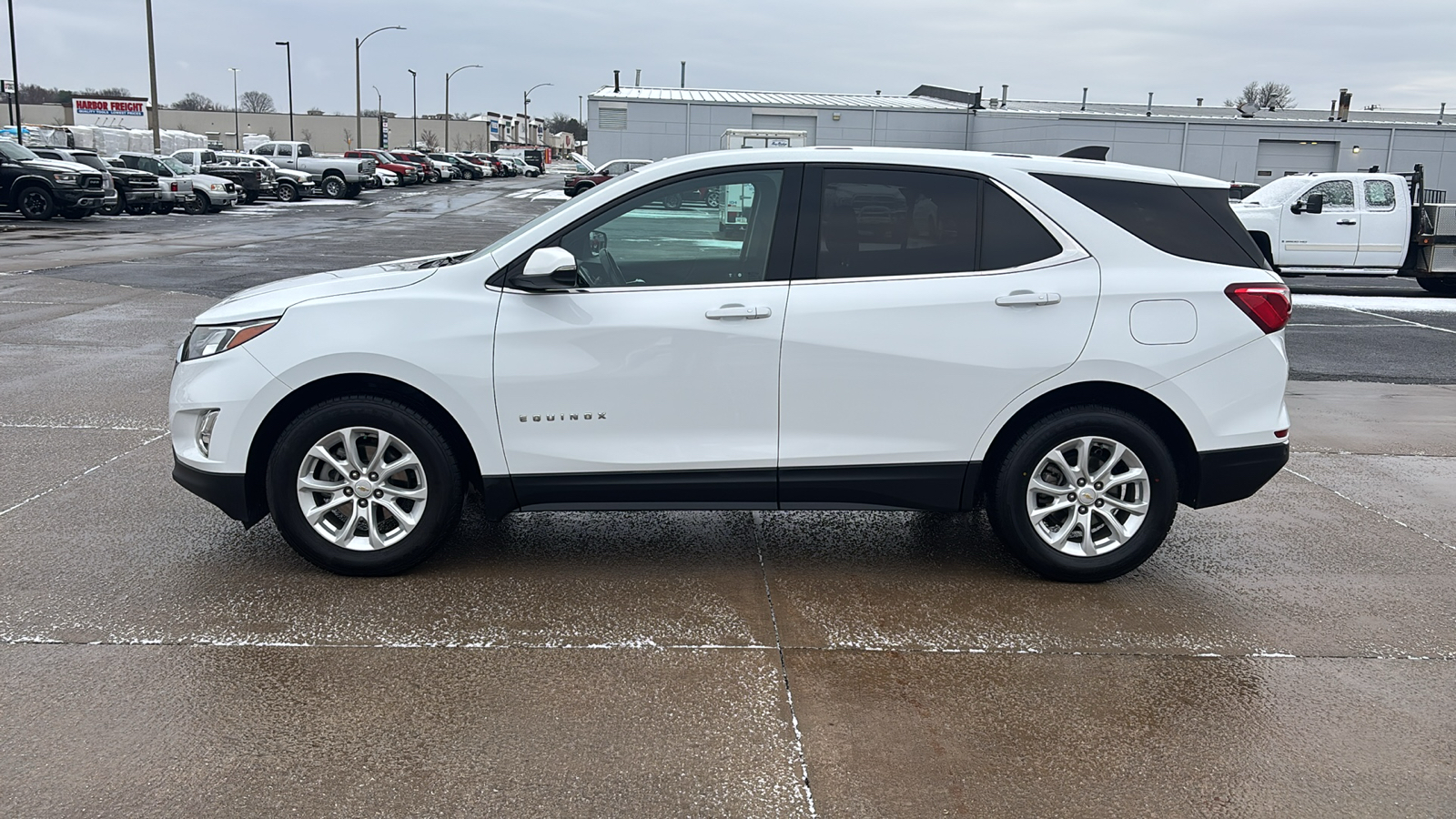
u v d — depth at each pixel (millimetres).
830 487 4383
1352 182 17125
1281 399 4469
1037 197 4363
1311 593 4516
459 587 4395
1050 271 4324
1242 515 5672
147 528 5020
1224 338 4355
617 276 4312
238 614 4051
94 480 5746
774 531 5270
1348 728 3357
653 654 3793
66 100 105438
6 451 6301
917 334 4270
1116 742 3250
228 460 4273
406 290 4277
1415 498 6039
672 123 47531
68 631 3865
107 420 7086
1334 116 48344
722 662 3746
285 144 45781
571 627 4012
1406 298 17078
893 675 3670
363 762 3051
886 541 5133
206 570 4512
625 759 3096
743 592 4414
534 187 58406
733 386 4277
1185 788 3006
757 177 4324
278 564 4594
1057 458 4410
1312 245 17109
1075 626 4121
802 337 4246
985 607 4305
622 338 4234
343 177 44062
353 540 4426
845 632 4031
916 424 4336
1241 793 2988
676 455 4312
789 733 3262
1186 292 4336
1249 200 17812
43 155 29078
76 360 9188
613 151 47719
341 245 21656
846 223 4320
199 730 3199
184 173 33750
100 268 16281
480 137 119625
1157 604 4367
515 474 4328
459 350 4215
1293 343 12070
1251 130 43844
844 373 4281
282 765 3021
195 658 3674
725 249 4328
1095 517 4539
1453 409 8664
